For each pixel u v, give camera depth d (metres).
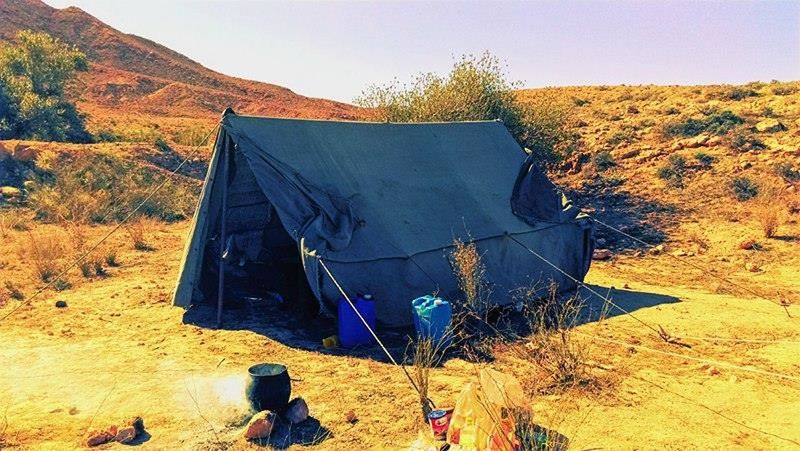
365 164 9.91
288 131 9.44
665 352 7.96
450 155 11.02
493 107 18.30
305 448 5.50
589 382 6.87
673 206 17.59
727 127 22.86
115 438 5.58
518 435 5.12
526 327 8.94
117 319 9.05
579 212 11.33
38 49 27.53
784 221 15.59
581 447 5.48
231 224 9.95
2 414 6.05
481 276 9.23
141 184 19.25
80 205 16.23
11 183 17.55
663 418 6.09
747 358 7.78
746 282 11.80
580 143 24.27
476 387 5.36
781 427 5.91
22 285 10.45
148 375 7.07
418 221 9.55
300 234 8.48
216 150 9.01
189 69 71.31
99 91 54.31
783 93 27.78
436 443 5.39
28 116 24.97
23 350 7.75
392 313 8.58
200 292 9.52
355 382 6.94
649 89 35.66
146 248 14.05
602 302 10.34
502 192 10.96
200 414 6.11
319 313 8.77
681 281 11.97
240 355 7.71
